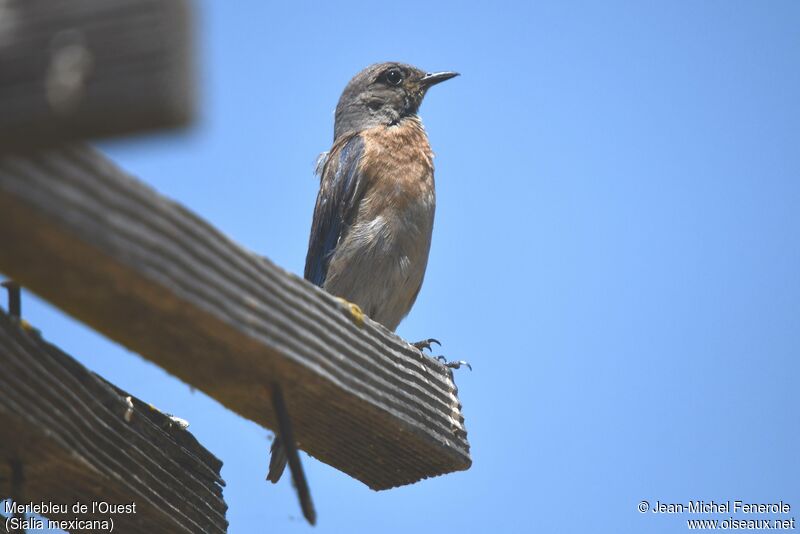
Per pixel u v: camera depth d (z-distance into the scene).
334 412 9.09
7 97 5.00
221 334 7.21
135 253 6.26
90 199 5.95
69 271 6.23
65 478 8.68
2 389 7.62
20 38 5.05
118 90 4.82
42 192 5.64
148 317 6.93
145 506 9.23
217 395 8.49
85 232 5.89
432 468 10.58
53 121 4.97
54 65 4.98
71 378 8.30
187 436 9.90
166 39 4.82
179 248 6.66
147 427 9.34
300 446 10.02
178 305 6.72
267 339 7.53
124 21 4.89
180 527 9.62
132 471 9.08
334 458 10.38
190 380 8.19
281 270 7.87
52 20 5.04
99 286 6.44
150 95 4.75
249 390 8.36
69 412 8.28
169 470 9.56
